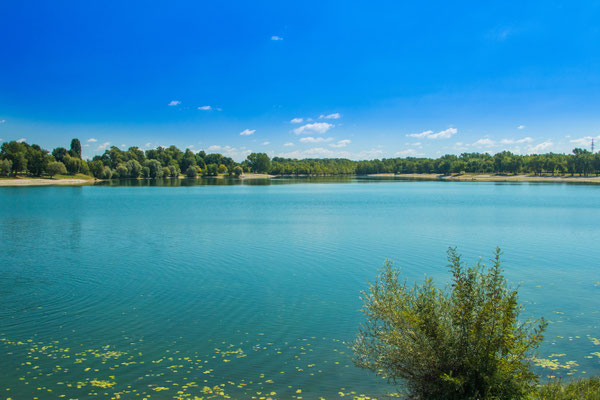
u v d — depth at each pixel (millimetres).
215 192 132375
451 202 88750
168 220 58188
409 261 31234
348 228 49594
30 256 33062
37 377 13250
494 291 9945
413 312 10672
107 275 26922
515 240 40500
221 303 21188
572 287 23672
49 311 19859
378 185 183500
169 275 27031
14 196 110188
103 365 14156
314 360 14664
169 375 13469
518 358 9602
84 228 49781
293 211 71250
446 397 9734
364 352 11898
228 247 37062
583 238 41531
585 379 11883
